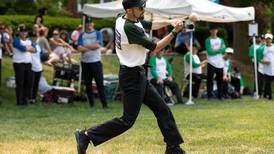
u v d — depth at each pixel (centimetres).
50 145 1284
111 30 3772
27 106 2223
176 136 1041
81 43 2203
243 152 1163
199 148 1220
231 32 4300
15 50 2241
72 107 2212
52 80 2684
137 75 1010
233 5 3466
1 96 2450
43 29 2741
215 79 2600
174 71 3300
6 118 1830
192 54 2583
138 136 1389
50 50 2742
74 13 4519
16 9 4097
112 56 3344
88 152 1180
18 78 2242
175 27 998
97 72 2183
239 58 3722
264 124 1602
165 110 1040
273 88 3102
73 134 1449
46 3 4319
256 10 3681
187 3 2234
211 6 2378
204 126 1563
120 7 2344
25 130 1535
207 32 3941
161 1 2272
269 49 2623
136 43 991
